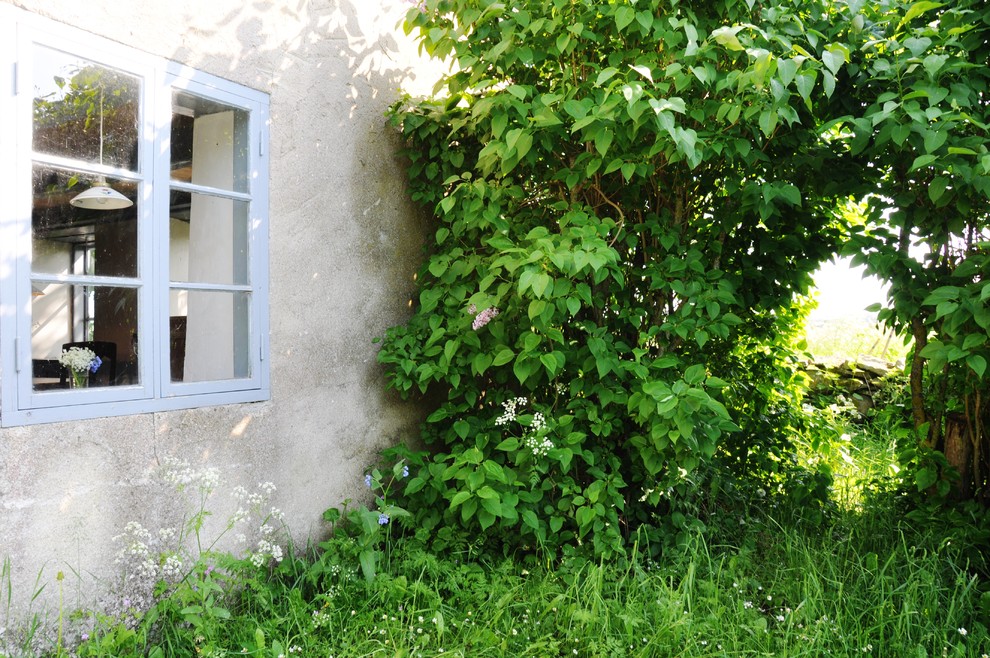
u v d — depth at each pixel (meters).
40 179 2.12
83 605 2.20
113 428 2.28
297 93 2.98
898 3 2.88
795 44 2.81
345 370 3.22
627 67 2.92
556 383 3.21
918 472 3.19
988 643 2.28
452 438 3.33
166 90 2.46
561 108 2.92
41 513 2.09
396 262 3.53
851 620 2.43
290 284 2.95
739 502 3.42
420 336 3.32
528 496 2.89
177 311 2.55
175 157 2.55
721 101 2.84
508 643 2.34
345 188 3.23
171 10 2.46
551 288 2.62
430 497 3.08
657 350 3.38
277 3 2.88
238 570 2.44
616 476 2.94
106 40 2.27
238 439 2.72
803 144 3.14
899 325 3.23
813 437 4.04
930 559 2.71
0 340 1.99
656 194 3.43
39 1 2.08
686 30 2.53
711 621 2.38
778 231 3.47
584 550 2.90
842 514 3.46
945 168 2.55
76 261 2.21
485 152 2.94
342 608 2.54
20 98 2.04
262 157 2.82
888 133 2.59
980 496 3.26
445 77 3.33
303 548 2.99
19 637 2.03
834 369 6.08
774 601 2.65
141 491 2.37
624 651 2.26
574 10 2.86
